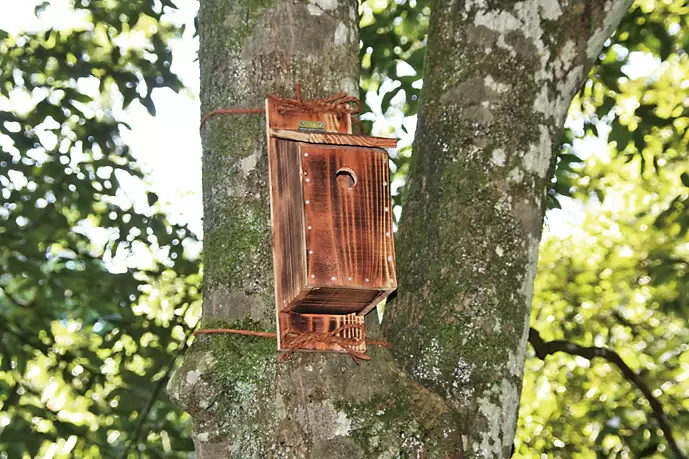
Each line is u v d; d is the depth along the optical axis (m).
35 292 6.77
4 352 6.59
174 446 6.53
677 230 8.15
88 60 7.11
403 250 3.57
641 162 6.92
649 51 6.75
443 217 3.48
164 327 6.79
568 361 7.85
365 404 3.05
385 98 6.79
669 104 7.61
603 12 3.71
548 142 3.61
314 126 3.25
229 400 3.02
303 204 3.04
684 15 6.80
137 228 6.96
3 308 6.87
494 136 3.54
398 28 7.09
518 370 3.34
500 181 3.49
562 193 6.84
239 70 3.34
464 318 3.33
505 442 3.24
